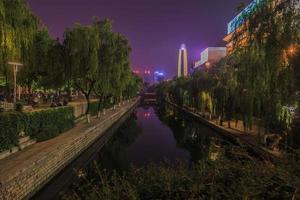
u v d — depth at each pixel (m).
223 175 4.75
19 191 13.66
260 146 19.55
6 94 39.19
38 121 22.34
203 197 4.22
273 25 17.52
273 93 18.61
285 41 16.94
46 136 22.94
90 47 30.62
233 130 31.39
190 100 54.91
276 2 17.84
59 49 30.78
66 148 21.66
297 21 16.98
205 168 4.93
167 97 109.50
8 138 17.28
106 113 50.66
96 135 32.59
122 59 35.50
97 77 32.84
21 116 19.33
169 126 50.62
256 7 18.61
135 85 89.25
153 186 4.62
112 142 36.47
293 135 18.56
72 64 30.48
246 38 19.50
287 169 4.73
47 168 17.55
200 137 37.00
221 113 35.19
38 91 62.94
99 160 26.59
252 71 19.94
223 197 4.36
